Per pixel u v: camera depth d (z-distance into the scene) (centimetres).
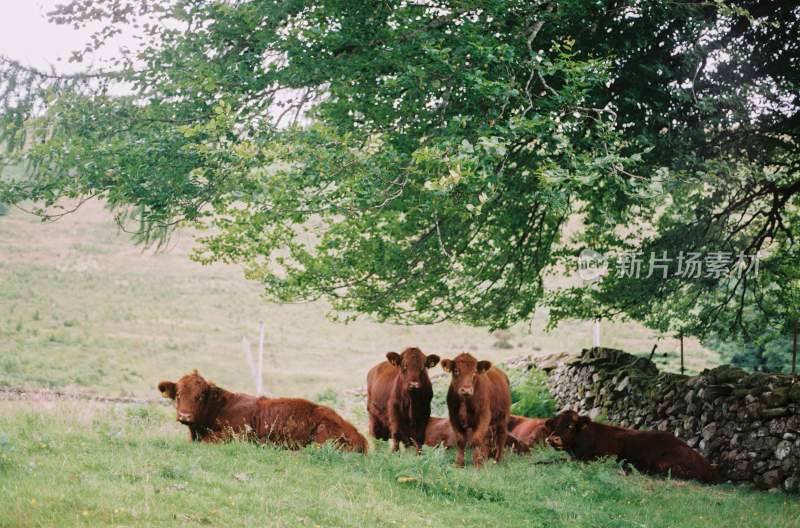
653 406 1590
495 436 1262
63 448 855
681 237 1631
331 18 1280
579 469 1196
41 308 5950
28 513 602
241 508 715
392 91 1255
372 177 1161
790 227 1761
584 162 1087
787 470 1210
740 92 1368
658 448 1273
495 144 1014
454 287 1634
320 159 1134
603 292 1677
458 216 1472
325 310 6806
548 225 1691
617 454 1288
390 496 870
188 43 1343
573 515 914
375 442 1319
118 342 5156
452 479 961
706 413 1412
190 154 1286
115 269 7569
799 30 1397
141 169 1282
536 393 2036
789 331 1850
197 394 1099
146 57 1347
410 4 1303
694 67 1337
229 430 1109
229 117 1145
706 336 1878
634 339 5159
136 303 6500
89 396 2191
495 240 1575
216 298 6981
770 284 1792
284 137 1207
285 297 1573
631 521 905
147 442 992
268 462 966
